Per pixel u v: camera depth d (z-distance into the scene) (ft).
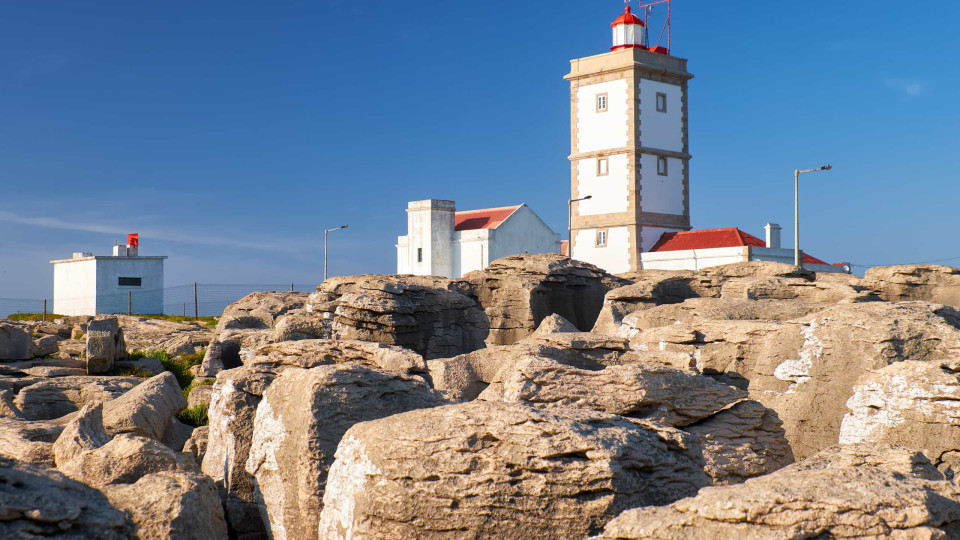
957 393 32.63
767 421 32.42
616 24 241.14
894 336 39.52
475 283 84.58
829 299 70.18
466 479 21.56
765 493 18.53
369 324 64.28
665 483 22.50
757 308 59.77
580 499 21.26
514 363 33.12
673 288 79.51
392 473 21.98
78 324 119.14
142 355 89.20
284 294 110.83
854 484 19.11
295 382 29.14
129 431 40.14
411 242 250.98
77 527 19.38
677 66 239.91
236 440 33.09
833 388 40.37
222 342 79.05
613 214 232.53
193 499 23.26
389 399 28.81
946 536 18.02
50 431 35.70
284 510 28.25
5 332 76.07
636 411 30.53
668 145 236.63
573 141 241.14
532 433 21.81
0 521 18.25
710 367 48.29
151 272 240.32
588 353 42.57
